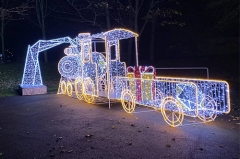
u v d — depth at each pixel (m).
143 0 18.53
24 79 14.85
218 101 7.74
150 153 4.89
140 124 7.03
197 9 21.64
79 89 11.79
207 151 4.88
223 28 14.73
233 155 4.65
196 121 7.12
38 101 11.70
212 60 18.20
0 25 23.44
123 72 10.47
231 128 6.34
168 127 6.62
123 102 8.86
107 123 7.27
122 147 5.27
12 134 6.57
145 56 21.88
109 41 10.14
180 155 4.73
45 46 14.63
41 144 5.69
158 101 7.73
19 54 25.91
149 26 22.28
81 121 7.63
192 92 6.70
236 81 14.29
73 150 5.22
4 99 12.56
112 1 18.11
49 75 19.45
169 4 21.30
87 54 10.88
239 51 17.98
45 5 22.95
